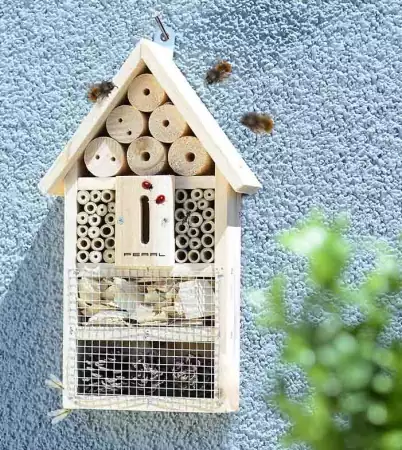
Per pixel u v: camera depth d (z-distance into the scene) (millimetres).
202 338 904
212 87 1009
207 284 904
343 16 989
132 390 938
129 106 912
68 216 927
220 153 880
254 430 983
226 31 1010
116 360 939
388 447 357
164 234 891
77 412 1026
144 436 1011
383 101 980
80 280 925
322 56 992
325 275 385
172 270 906
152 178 893
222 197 897
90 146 923
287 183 991
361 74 984
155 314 913
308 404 968
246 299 987
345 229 979
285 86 997
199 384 923
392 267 389
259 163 997
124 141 913
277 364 975
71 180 927
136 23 1029
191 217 903
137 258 894
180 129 901
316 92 991
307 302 426
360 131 982
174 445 1002
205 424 997
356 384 364
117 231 900
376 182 977
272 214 990
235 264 935
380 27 982
